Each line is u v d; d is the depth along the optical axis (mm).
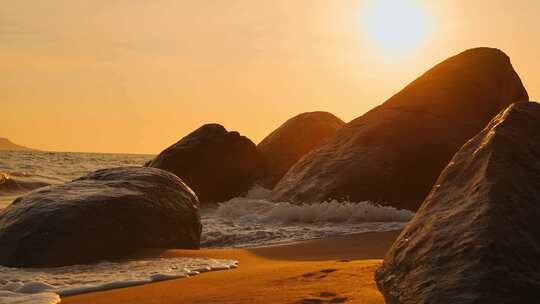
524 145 4531
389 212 12172
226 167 18359
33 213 8219
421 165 14016
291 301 4348
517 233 3781
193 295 4938
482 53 16828
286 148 20047
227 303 4484
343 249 8305
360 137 14586
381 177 13570
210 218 12969
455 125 15070
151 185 9445
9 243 7930
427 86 15906
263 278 5441
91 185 9227
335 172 13797
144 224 8758
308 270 5648
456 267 3721
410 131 14570
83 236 8102
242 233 10664
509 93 16719
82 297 5258
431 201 4691
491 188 4078
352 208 12258
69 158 60156
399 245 4582
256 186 18547
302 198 13617
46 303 4945
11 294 5367
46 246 7848
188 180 18047
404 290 3975
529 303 3400
